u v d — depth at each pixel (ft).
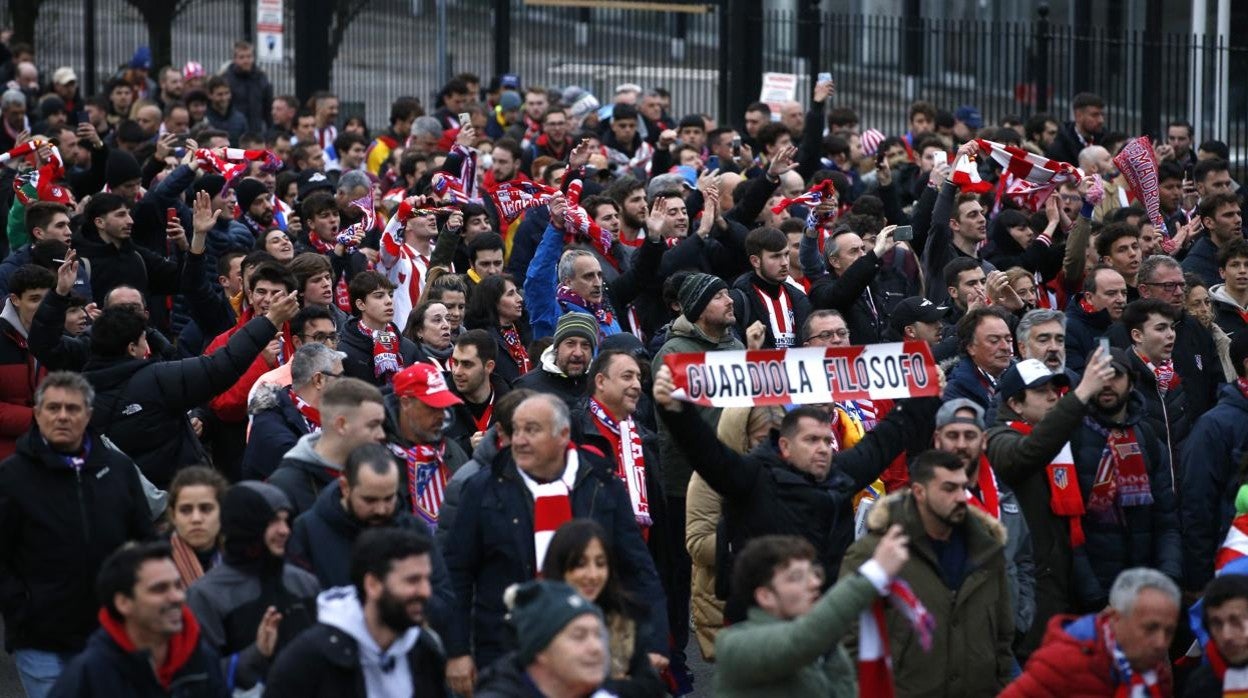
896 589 73.41
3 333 121.70
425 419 101.65
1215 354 141.28
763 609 75.46
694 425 92.32
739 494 94.53
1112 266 151.94
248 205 174.70
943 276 149.07
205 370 108.99
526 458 91.40
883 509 88.43
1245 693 83.10
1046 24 259.39
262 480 104.27
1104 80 268.00
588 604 67.77
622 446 106.73
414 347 127.24
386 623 72.08
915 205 173.78
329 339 119.55
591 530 78.64
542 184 182.70
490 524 90.68
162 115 267.39
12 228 168.86
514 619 68.59
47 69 333.83
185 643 74.43
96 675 71.97
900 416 102.12
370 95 303.89
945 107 283.18
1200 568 111.34
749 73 276.21
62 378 92.53
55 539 92.53
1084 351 138.00
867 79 288.10
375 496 83.87
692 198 174.50
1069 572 103.24
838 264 149.28
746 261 157.07
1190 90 271.90
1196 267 163.73
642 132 236.63
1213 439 112.78
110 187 175.01
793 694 74.95
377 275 126.00
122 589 71.77
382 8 302.86
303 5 294.66
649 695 79.05
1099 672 79.66
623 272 153.48
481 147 215.10
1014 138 200.03
